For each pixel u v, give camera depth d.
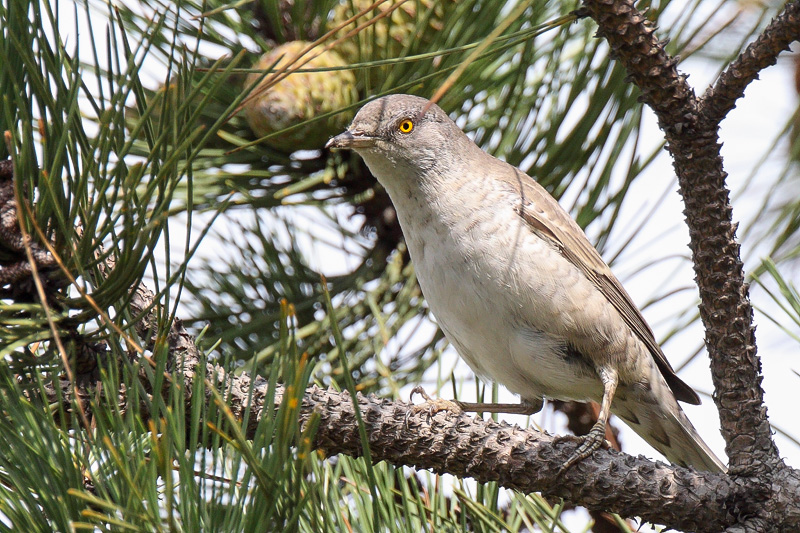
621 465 5.20
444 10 6.74
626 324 7.68
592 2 4.71
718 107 4.90
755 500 4.98
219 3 6.99
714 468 8.18
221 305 7.47
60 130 4.09
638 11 4.82
